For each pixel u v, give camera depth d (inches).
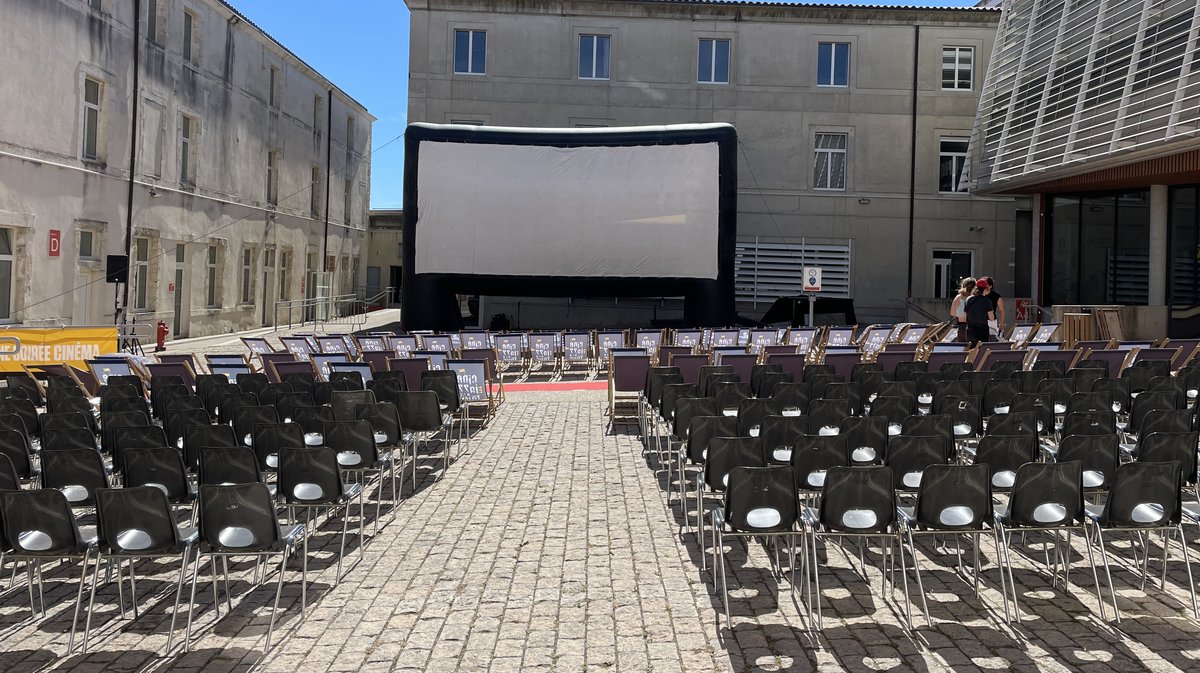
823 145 1161.4
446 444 358.9
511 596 215.8
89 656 183.8
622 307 1167.6
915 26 1148.5
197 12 1053.2
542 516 291.0
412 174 978.7
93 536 212.7
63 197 829.8
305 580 209.2
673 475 349.4
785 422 274.4
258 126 1234.6
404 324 984.9
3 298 778.2
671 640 187.9
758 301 1152.8
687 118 1147.3
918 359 538.3
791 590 216.7
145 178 957.8
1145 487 203.5
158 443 273.3
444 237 973.2
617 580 227.0
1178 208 869.8
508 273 974.4
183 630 197.0
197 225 1071.0
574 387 640.4
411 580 228.7
